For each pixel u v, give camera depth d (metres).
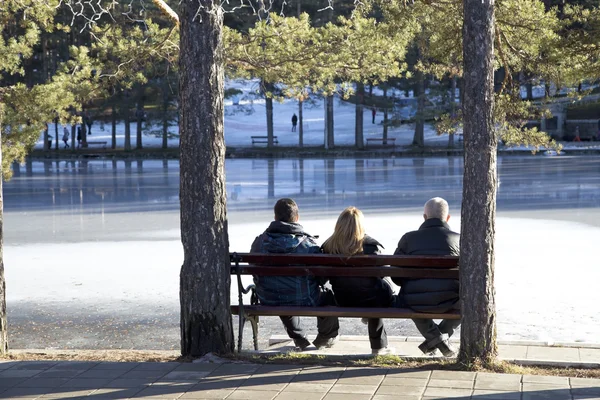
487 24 9.17
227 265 10.57
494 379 8.68
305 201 38.88
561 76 14.94
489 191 9.42
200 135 10.15
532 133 15.27
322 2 70.31
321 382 8.73
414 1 14.35
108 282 19.66
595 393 8.12
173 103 101.19
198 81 10.03
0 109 17.67
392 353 11.67
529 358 10.72
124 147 106.62
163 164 83.00
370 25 16.97
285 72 17.56
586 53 14.45
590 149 87.31
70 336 14.45
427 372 9.02
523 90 98.19
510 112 15.13
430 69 16.58
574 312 15.34
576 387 8.34
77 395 8.44
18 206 39.75
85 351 12.11
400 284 11.07
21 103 19.30
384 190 44.34
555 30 14.70
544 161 73.81
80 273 21.02
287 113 127.62
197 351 10.43
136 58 17.67
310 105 126.06
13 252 25.08
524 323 14.48
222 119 10.32
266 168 70.00
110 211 36.56
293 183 50.78
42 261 23.16
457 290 10.45
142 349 13.49
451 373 8.96
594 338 13.32
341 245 10.90
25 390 8.66
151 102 109.88
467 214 9.48
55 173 67.31
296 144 104.88
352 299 11.27
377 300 11.27
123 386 8.75
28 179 59.59
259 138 109.06
